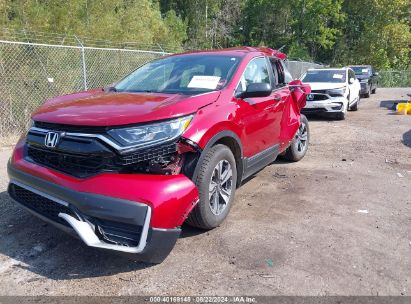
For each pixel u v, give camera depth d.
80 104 3.63
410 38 44.28
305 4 41.19
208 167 3.62
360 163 6.76
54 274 3.21
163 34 25.44
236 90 4.33
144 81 4.63
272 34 43.50
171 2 40.19
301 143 6.91
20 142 3.90
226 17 44.38
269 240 3.79
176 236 3.16
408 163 6.80
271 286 3.04
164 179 3.14
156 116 3.23
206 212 3.70
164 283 3.09
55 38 11.34
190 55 5.04
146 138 3.14
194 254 3.53
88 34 12.89
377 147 8.09
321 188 5.37
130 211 2.96
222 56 4.84
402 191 5.28
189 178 3.50
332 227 4.10
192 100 3.67
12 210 4.45
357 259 3.45
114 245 3.00
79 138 3.14
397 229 4.08
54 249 3.61
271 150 5.24
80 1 12.55
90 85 10.88
